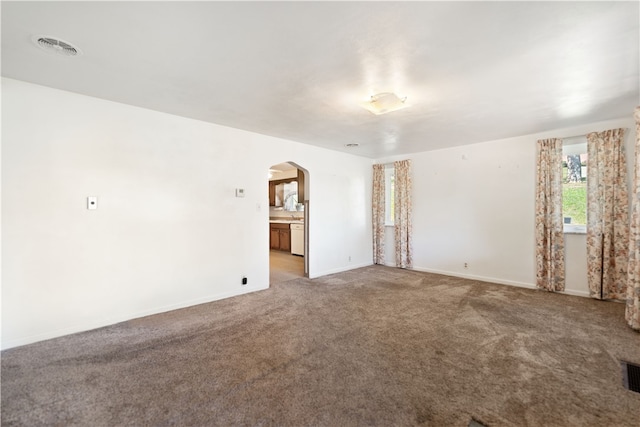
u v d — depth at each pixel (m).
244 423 1.59
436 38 1.83
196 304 3.56
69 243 2.71
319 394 1.84
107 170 2.91
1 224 2.40
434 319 3.08
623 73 2.30
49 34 1.78
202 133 3.59
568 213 4.05
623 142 3.47
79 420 1.61
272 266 6.01
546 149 4.02
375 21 1.66
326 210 5.23
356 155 5.79
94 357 2.29
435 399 1.79
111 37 1.81
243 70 2.25
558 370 2.09
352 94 2.71
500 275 4.54
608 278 3.61
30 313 2.53
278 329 2.84
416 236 5.55
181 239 3.43
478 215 4.75
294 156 4.67
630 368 2.11
